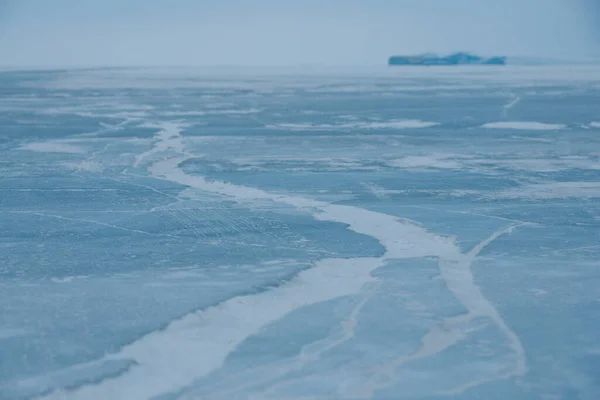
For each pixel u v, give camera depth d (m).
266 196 7.52
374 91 28.58
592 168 9.23
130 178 8.65
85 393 3.18
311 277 4.78
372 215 6.62
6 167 9.48
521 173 8.90
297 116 17.06
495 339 3.72
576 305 4.22
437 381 3.26
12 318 4.06
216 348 3.63
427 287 4.54
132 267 5.03
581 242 5.63
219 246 5.57
